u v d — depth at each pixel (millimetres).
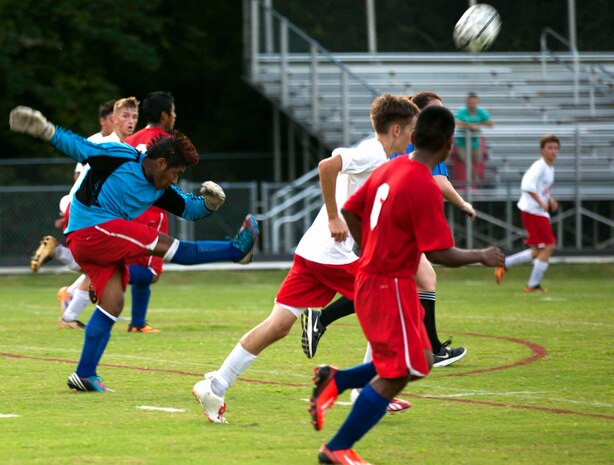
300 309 17719
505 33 70312
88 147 19250
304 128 65438
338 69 67188
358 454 14703
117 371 22578
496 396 19484
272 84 66938
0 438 15641
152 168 19438
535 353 25562
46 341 28219
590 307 38094
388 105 17859
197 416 17469
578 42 70875
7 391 19969
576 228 60781
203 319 34438
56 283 53625
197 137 86562
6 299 44375
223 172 70938
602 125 65500
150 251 19266
